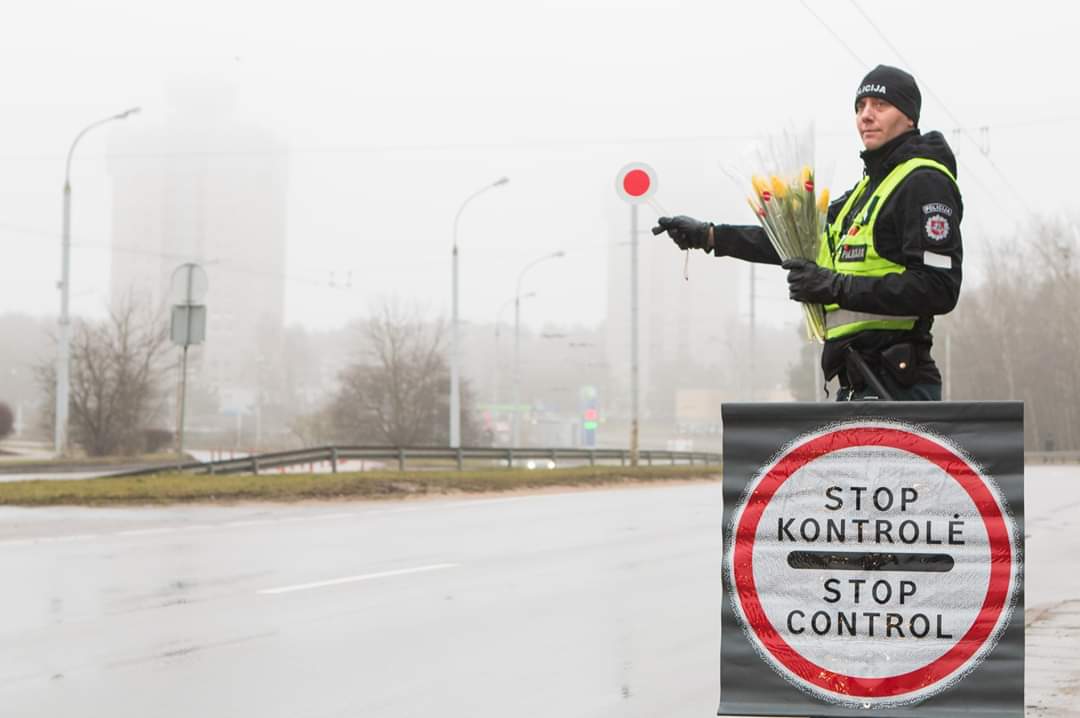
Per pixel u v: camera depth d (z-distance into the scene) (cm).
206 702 686
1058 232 8681
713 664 797
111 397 5238
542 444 12625
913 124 413
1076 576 1267
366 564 1294
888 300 388
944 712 364
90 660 791
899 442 366
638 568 1284
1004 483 360
